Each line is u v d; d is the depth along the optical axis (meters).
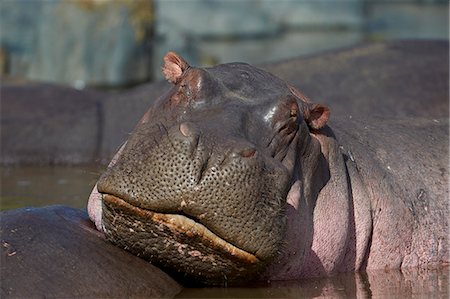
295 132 21.98
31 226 21.58
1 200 32.59
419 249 25.95
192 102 21.25
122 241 20.55
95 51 67.88
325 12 82.50
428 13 91.56
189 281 21.55
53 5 69.44
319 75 43.03
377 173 25.45
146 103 44.06
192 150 19.55
